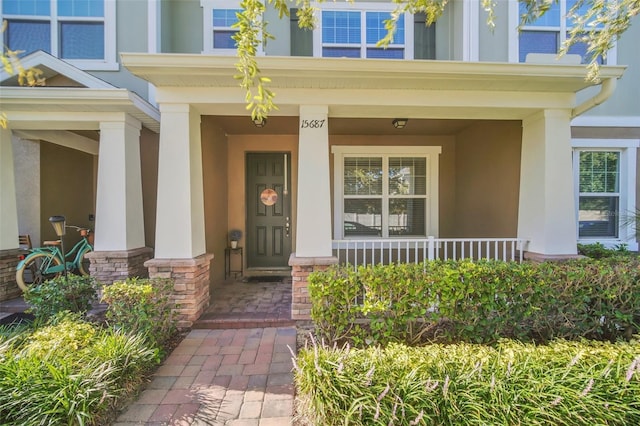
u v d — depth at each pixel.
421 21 5.68
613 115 5.36
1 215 4.78
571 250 4.16
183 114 3.97
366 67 3.60
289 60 3.51
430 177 6.54
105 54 5.21
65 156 6.73
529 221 4.43
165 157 3.95
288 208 6.59
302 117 4.04
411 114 4.41
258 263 6.59
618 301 3.16
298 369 2.32
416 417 1.89
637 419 1.90
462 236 6.33
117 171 4.57
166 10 5.46
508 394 2.00
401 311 3.06
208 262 4.46
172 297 3.90
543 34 5.32
